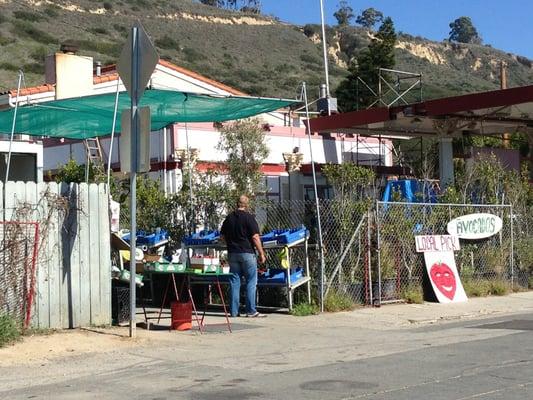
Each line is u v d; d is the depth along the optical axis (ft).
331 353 30.01
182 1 349.41
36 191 33.12
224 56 281.13
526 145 97.86
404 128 80.74
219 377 25.27
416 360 28.07
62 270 33.94
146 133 31.65
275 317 40.50
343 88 148.56
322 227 44.93
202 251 46.06
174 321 35.70
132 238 32.58
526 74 374.02
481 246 53.01
